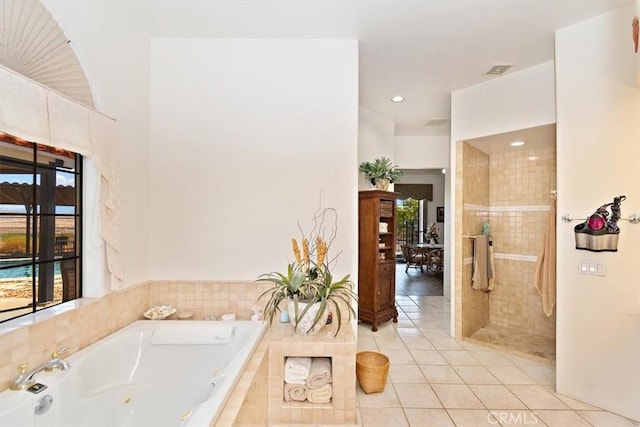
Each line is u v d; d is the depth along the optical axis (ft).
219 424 4.04
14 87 4.30
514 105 9.72
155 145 8.25
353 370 6.59
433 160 17.24
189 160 8.30
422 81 10.51
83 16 5.90
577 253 7.25
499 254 12.71
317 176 8.38
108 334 6.49
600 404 6.88
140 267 7.81
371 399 7.29
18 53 4.84
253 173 8.35
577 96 7.32
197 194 8.30
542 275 9.80
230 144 8.34
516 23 7.40
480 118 10.57
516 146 11.64
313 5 6.90
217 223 8.34
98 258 6.31
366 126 13.29
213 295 8.21
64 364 4.94
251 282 8.25
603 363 6.85
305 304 7.09
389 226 12.97
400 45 8.46
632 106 6.60
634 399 6.46
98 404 5.59
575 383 7.25
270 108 8.34
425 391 7.64
